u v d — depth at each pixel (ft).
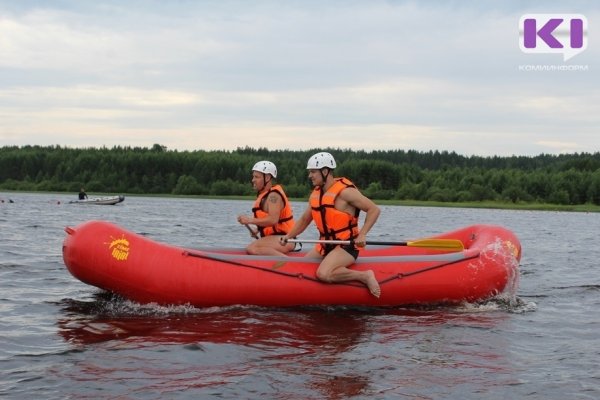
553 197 237.04
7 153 327.06
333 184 21.65
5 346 16.17
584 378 14.42
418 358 15.80
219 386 13.53
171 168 299.79
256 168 23.98
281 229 23.93
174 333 17.63
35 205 129.90
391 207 206.18
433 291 22.08
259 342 16.93
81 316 19.62
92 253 19.94
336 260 21.27
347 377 14.25
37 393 12.92
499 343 17.37
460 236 27.09
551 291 26.61
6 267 29.55
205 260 20.83
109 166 300.40
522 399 13.12
